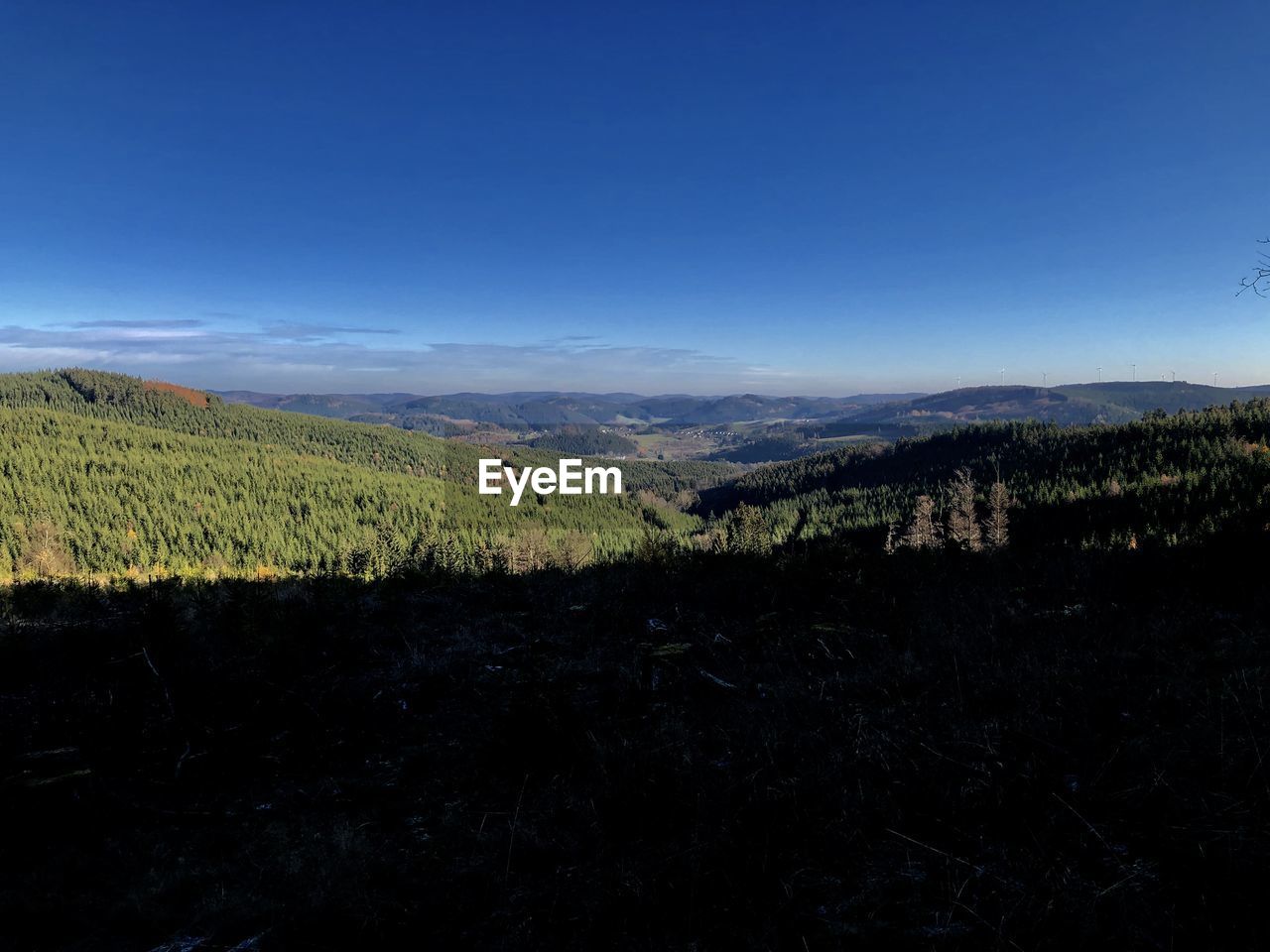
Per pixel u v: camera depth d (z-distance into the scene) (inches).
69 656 260.8
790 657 256.4
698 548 510.0
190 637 296.7
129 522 4744.1
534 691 196.7
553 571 516.7
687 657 264.7
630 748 170.7
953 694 195.8
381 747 196.4
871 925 106.6
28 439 6550.2
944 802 137.4
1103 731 157.4
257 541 4488.2
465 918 115.9
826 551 439.5
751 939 105.5
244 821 153.9
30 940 111.2
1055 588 324.8
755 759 161.9
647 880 120.7
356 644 284.8
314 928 113.0
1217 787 131.7
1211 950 95.3
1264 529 314.2
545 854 133.1
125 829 149.0
